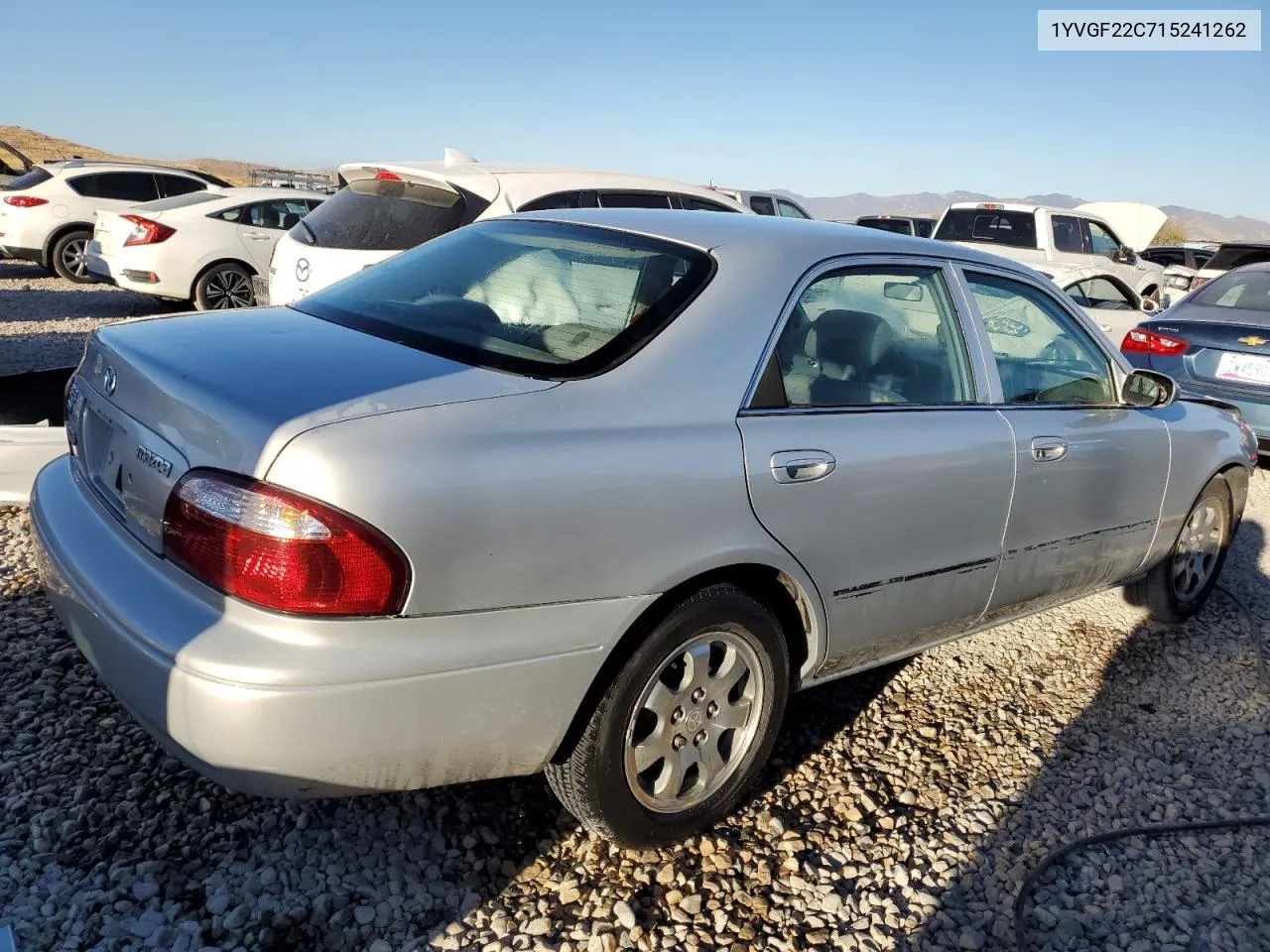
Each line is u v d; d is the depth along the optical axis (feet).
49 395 15.34
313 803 8.45
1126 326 30.86
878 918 7.95
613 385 7.43
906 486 8.99
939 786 9.82
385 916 7.39
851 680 11.82
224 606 6.28
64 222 43.29
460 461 6.42
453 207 20.59
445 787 8.89
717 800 8.56
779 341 8.43
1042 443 10.44
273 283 21.29
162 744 6.62
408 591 6.26
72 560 7.30
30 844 7.61
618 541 7.06
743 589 8.20
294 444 6.13
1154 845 9.26
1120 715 11.66
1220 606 15.44
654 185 24.59
